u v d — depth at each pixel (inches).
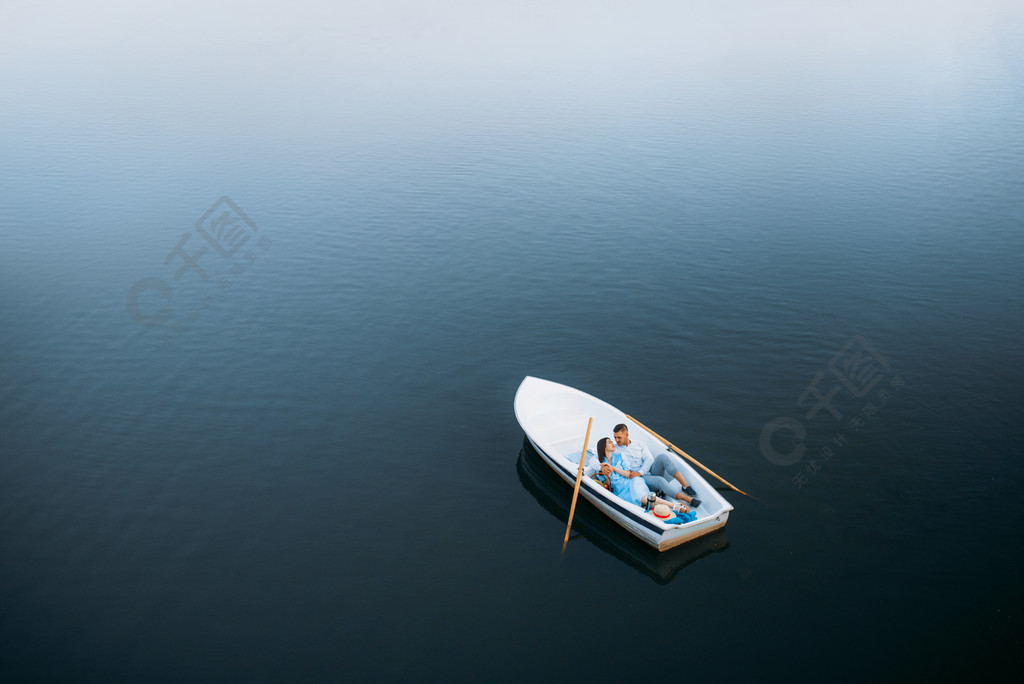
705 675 313.7
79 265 715.4
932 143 1005.2
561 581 365.4
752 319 593.6
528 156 1014.4
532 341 575.2
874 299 615.8
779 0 2092.8
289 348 575.2
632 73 1439.5
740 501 402.6
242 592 358.9
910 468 422.0
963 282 639.1
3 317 624.1
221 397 514.6
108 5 2049.7
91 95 1298.0
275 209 847.1
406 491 426.3
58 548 386.6
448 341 579.5
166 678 315.0
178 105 1246.3
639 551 382.3
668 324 591.8
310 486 430.3
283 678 315.0
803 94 1268.5
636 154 1010.1
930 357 529.3
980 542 372.2
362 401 507.8
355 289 667.4
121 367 552.7
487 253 735.7
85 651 327.6
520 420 444.1
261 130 1128.8
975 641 323.0
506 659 323.3
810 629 332.8
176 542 390.3
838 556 368.8
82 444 467.5
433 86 1364.4
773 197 849.5
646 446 425.7
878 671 312.0
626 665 319.3
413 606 350.6
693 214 812.6
